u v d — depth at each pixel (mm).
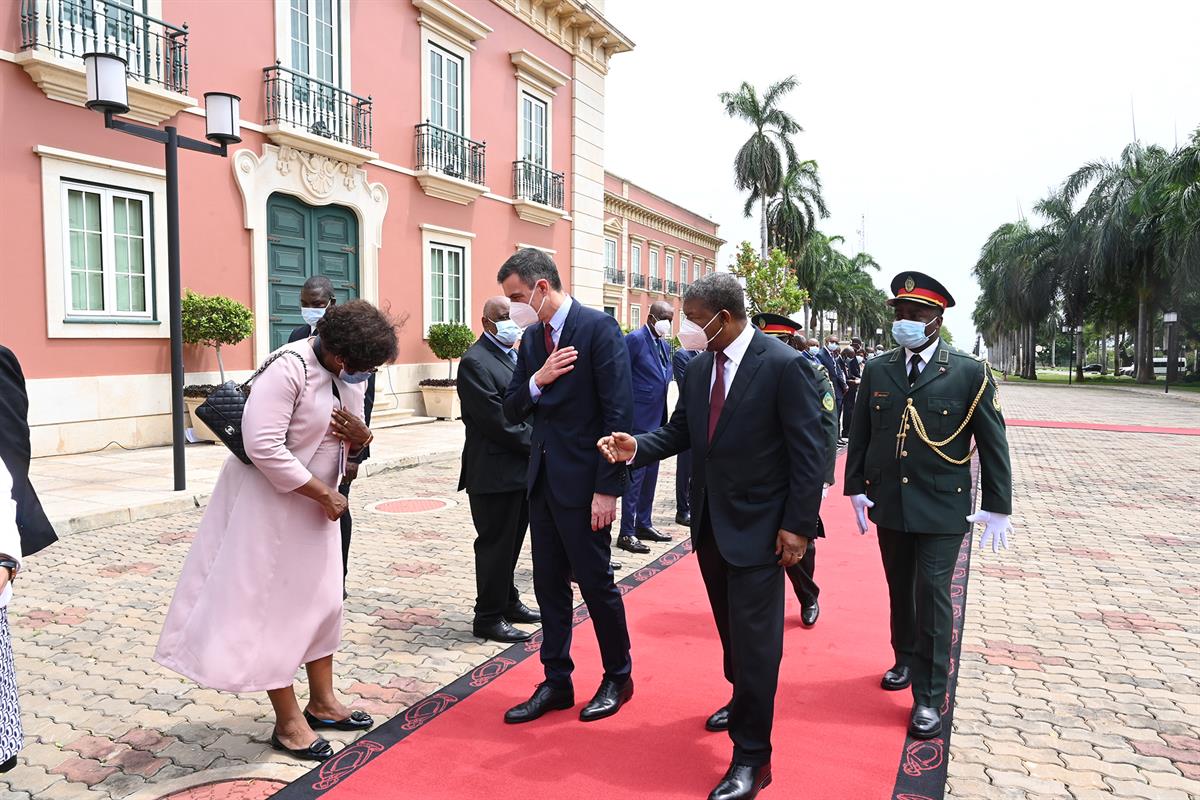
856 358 13977
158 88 9414
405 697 3432
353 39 12594
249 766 2830
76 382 9008
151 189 9664
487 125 15766
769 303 33062
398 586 5039
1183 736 3127
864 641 4164
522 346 3482
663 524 6941
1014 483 9438
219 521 2852
